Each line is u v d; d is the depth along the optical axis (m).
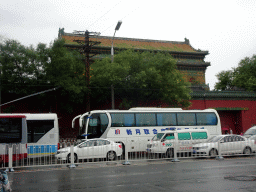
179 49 56.94
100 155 17.92
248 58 57.66
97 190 8.49
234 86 57.06
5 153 16.97
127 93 34.81
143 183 9.50
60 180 10.52
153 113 23.53
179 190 8.25
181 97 34.97
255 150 19.66
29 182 10.24
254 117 44.38
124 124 22.47
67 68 29.86
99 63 33.75
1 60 28.84
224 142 18.83
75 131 35.28
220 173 11.36
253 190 8.13
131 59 33.38
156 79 32.78
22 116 17.84
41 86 31.27
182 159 17.70
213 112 25.36
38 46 30.89
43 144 19.64
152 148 19.34
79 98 31.83
